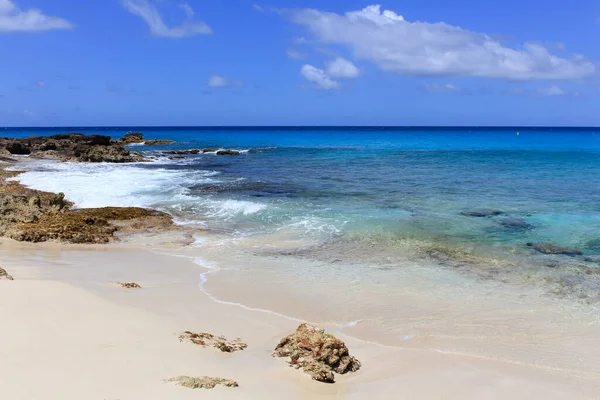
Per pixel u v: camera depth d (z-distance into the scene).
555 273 12.59
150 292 10.39
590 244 15.23
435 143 85.94
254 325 8.84
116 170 34.72
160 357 6.78
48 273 11.32
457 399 6.56
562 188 26.59
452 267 13.05
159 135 133.25
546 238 15.89
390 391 6.62
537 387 7.13
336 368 7.09
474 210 20.20
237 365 6.91
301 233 16.52
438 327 9.35
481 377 7.33
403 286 11.59
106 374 6.02
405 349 8.29
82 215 17.86
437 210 20.22
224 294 10.77
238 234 16.53
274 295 10.84
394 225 17.53
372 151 61.38
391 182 29.30
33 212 17.69
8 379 5.61
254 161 45.34
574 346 8.68
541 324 9.59
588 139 102.50
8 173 30.09
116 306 8.96
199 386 5.92
